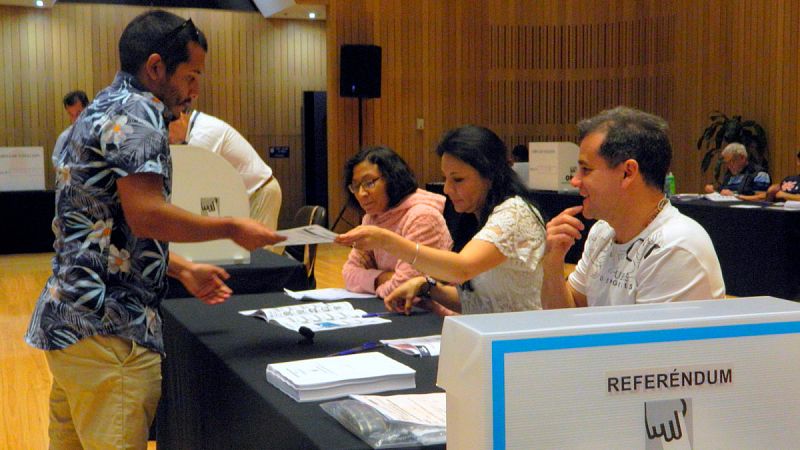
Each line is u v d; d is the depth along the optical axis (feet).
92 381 6.09
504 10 38.83
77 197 6.00
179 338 7.88
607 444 2.68
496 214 7.28
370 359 5.79
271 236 6.19
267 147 41.04
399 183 9.74
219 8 39.37
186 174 10.08
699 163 35.14
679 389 2.77
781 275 21.21
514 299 7.46
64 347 6.02
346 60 34.37
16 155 32.60
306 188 41.06
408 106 37.55
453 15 38.09
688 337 2.78
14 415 13.07
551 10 38.88
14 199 32.40
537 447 2.61
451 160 7.49
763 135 31.55
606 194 5.99
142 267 6.25
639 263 6.01
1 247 32.42
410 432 4.32
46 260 31.19
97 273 6.03
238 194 10.31
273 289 10.52
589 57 38.70
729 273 22.52
